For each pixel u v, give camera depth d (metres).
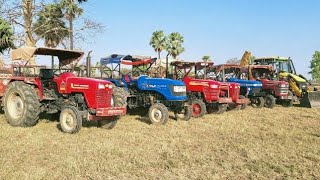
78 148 5.96
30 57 8.24
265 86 15.27
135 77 10.50
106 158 5.36
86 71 9.45
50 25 20.75
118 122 9.27
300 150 6.15
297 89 15.79
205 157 5.55
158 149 5.98
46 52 8.86
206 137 7.25
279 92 14.87
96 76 10.84
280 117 11.12
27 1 18.98
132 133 7.53
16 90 8.20
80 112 7.42
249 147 6.30
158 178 4.49
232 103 12.33
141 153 5.71
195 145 6.43
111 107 7.69
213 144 6.52
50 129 7.85
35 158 5.28
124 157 5.45
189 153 5.79
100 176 4.50
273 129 8.48
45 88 8.40
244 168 4.99
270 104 14.62
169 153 5.71
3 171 4.55
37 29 20.34
